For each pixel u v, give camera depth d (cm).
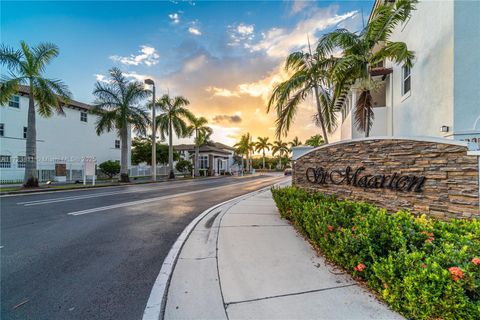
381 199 566
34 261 401
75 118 2838
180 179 2823
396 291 239
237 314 250
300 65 1058
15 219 705
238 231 534
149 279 337
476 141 646
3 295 298
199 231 575
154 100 2406
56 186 1695
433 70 781
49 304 278
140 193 1378
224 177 3353
